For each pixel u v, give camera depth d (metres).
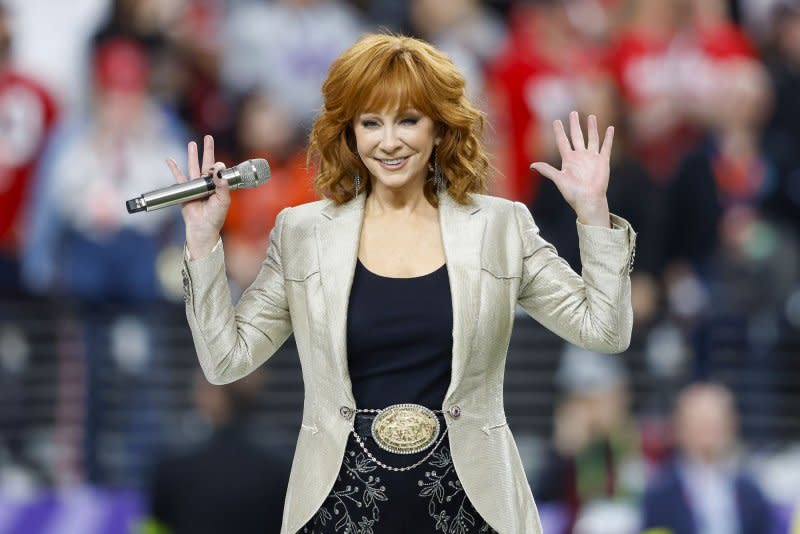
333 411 10.48
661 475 25.48
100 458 28.34
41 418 28.97
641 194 30.36
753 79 32.75
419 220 10.82
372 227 10.80
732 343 30.20
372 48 10.44
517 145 31.12
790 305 30.80
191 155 10.74
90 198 30.02
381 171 10.50
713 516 25.06
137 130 30.73
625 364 29.28
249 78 32.28
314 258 10.68
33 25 31.88
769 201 32.53
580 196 10.68
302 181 30.58
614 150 30.80
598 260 10.60
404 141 10.42
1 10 31.50
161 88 31.50
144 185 30.42
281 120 31.91
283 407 29.66
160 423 28.86
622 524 25.42
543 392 29.50
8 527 26.70
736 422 29.12
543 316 10.93
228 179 10.62
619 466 26.09
